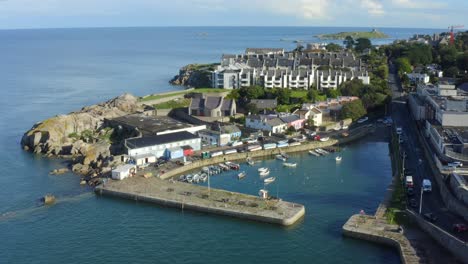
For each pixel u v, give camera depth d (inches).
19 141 7672.2
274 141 7106.3
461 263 3555.6
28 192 5374.0
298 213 4517.7
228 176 5851.4
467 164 5103.3
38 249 4065.0
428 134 6717.5
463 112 6412.4
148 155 6215.6
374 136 7701.8
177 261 3831.2
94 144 6875.0
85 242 4175.7
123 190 5182.1
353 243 4047.7
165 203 4901.6
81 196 5221.5
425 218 4200.3
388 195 4874.5
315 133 7519.7
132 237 4252.0
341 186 5462.6
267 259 3843.5
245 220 4537.4
